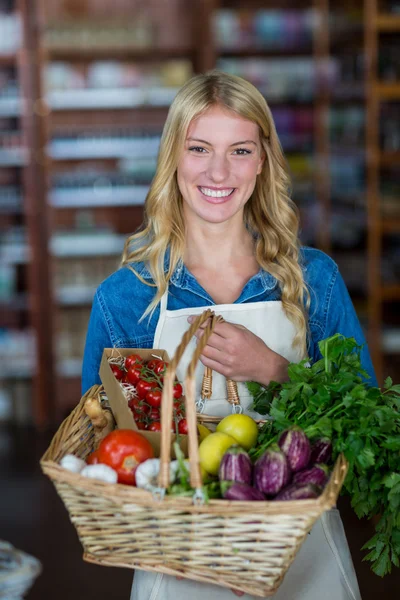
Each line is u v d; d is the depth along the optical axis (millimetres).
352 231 5012
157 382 1516
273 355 1641
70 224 5711
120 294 1784
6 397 5387
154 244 1754
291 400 1476
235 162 1659
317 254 1868
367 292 4957
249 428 1425
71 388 5457
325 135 5047
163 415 1156
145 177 5543
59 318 5453
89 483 1182
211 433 1444
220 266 1790
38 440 5012
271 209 1809
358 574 3084
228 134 1628
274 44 5340
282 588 1545
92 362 1783
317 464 1256
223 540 1160
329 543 1584
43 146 5270
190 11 5543
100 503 1193
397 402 1461
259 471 1227
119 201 5461
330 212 5059
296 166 5398
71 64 5484
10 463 4562
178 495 1172
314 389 1459
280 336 1756
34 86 5246
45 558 3299
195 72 5586
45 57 5207
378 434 1344
